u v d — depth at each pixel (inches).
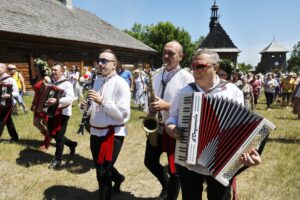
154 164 163.9
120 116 150.9
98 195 187.3
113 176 182.9
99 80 159.5
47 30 745.6
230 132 97.6
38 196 181.6
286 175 224.4
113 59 155.3
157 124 148.1
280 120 492.1
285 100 689.0
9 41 630.5
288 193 193.5
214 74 111.3
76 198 181.8
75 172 220.1
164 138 152.5
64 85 224.4
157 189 197.8
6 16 669.9
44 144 264.8
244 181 213.3
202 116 100.4
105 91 153.9
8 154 246.7
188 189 113.3
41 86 224.8
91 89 156.3
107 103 147.4
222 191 110.6
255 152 96.7
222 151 98.2
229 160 97.1
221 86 110.8
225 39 2395.4
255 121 96.1
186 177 113.2
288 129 408.2
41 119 232.1
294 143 322.7
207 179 112.3
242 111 98.0
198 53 110.7
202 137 100.0
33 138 298.5
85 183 203.0
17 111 444.8
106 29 1187.9
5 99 265.4
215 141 98.9
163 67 163.8
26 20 724.7
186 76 155.9
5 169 218.5
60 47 781.9
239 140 96.7
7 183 196.9
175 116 113.6
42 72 227.0
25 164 229.5
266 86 617.6
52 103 216.4
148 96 157.6
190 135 100.7
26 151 258.7
